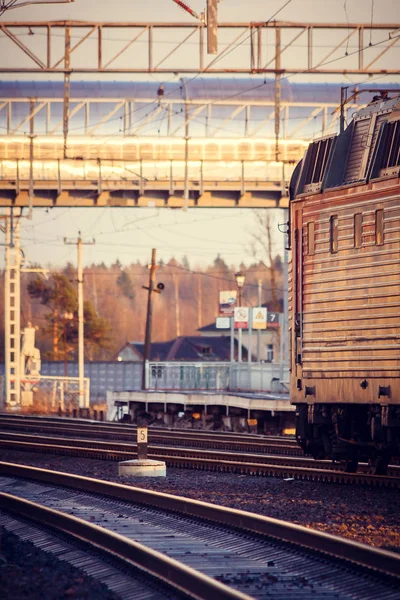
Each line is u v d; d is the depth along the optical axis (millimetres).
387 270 46562
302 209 52562
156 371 140625
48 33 89062
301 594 25031
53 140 128625
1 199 130625
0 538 34844
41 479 53719
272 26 88062
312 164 53406
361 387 48062
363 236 48188
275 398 92188
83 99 128250
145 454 55562
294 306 53188
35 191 130000
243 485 49562
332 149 51906
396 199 46188
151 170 130250
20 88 128125
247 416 95750
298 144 130750
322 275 50969
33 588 26438
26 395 155500
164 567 27250
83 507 42969
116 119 129375
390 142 48062
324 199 50906
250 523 34656
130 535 34438
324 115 130625
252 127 131000
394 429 47281
